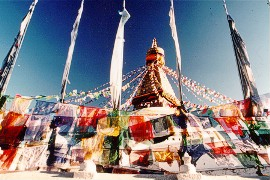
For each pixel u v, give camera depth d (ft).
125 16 41.24
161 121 28.30
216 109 27.91
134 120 28.63
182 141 28.30
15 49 32.99
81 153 27.84
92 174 23.80
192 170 24.18
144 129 28.17
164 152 28.22
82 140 28.32
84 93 33.40
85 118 28.58
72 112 28.66
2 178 23.04
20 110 27.89
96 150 28.09
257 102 25.99
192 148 27.81
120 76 35.40
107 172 27.35
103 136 28.55
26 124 27.61
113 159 27.76
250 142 26.86
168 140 28.91
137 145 28.27
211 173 26.63
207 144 27.50
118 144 28.04
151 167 27.48
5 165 25.89
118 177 24.98
